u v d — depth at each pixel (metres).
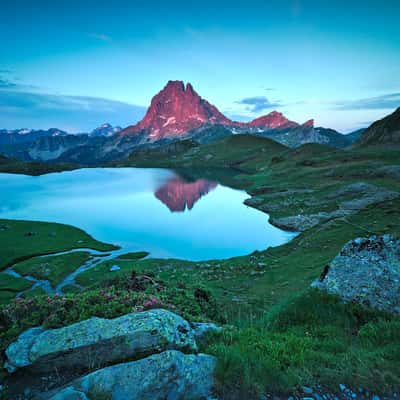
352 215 56.53
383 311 10.91
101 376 5.96
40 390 6.20
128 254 56.56
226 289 31.44
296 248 46.78
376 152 145.12
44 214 98.62
